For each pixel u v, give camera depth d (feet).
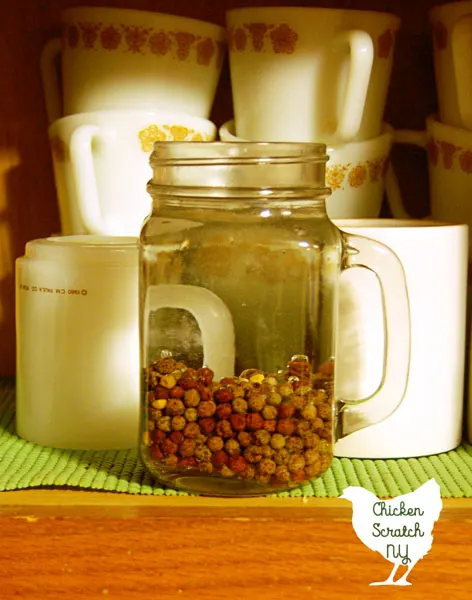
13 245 2.21
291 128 1.89
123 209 1.91
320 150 1.58
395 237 1.68
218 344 1.59
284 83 1.87
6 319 2.20
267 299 1.59
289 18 1.85
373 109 1.94
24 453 1.72
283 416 1.55
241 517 1.49
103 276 1.72
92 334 1.73
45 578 1.49
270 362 1.60
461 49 1.86
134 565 1.49
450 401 1.73
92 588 1.49
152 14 1.90
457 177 1.92
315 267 1.59
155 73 1.92
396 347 1.64
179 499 1.56
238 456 1.55
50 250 1.74
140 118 1.89
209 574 1.48
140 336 1.62
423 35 2.15
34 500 1.55
